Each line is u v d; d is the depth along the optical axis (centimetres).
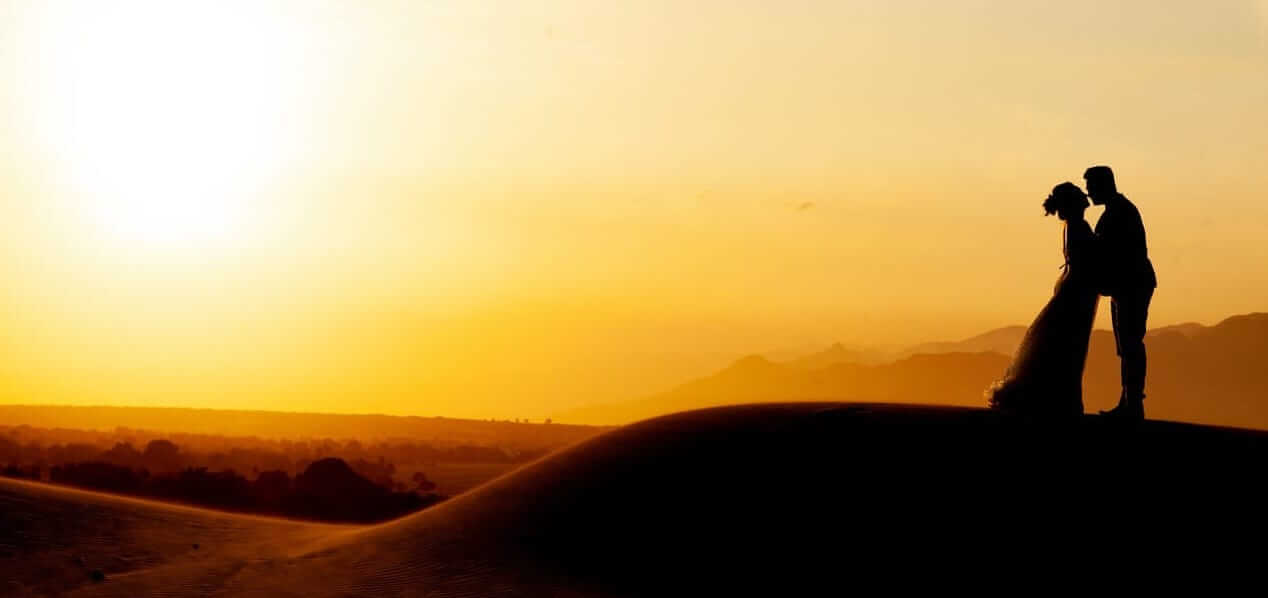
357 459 13862
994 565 2261
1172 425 2602
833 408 2914
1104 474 2406
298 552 2861
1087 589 2177
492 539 2680
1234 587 2139
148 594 2406
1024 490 2405
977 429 2623
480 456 16862
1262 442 2530
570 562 2512
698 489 2664
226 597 2356
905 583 2262
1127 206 2500
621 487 2759
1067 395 2600
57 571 2609
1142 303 2514
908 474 2523
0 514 3014
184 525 3259
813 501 2520
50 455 10850
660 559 2462
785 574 2341
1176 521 2281
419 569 2523
